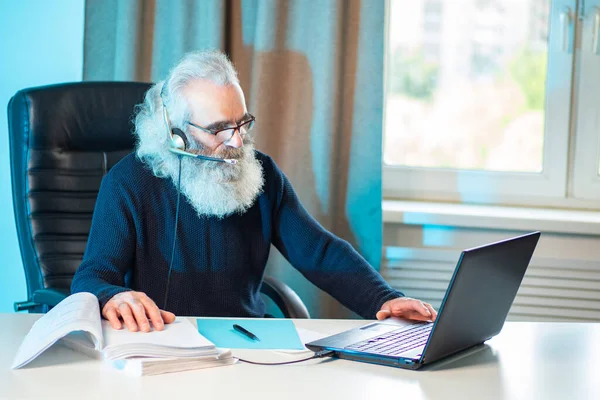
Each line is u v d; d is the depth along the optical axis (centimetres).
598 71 263
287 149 243
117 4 242
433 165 273
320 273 186
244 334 139
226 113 168
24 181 204
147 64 246
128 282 181
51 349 126
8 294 259
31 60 253
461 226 249
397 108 273
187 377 114
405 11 270
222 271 183
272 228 195
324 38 238
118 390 107
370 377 117
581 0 262
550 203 269
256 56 239
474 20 269
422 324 147
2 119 254
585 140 267
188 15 239
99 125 211
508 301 139
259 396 107
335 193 246
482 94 271
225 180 170
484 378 119
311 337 139
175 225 176
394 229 254
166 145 176
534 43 267
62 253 206
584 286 248
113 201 178
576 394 112
